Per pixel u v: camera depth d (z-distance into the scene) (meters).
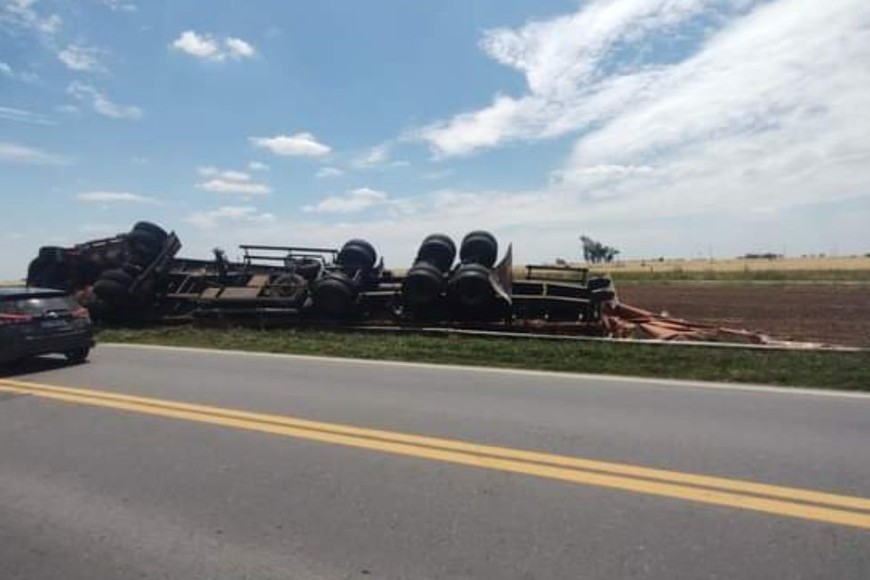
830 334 17.45
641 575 3.97
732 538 4.43
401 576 4.05
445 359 12.64
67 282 21.27
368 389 9.69
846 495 5.12
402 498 5.28
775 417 7.62
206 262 21.66
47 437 7.35
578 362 11.86
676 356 11.90
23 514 5.17
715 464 5.91
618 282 47.94
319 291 17.56
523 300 16.59
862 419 7.49
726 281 47.66
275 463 6.23
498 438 6.88
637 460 6.07
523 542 4.46
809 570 3.98
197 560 4.34
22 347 12.12
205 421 7.87
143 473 6.05
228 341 15.96
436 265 18.14
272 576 4.11
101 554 4.46
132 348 15.31
